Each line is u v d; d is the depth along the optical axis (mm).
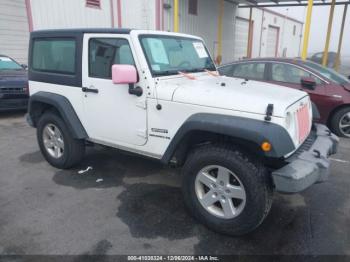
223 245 2715
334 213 3254
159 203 3422
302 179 2418
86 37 3523
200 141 3021
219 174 2758
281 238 2820
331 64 20516
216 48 19203
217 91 2863
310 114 3314
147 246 2689
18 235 2822
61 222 3035
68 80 3775
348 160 4789
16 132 6254
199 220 3000
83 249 2643
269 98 2682
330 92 5824
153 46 3277
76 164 4289
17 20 10461
